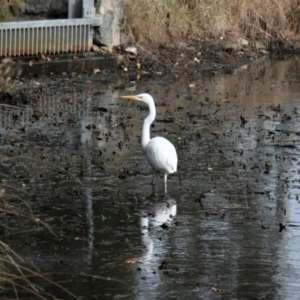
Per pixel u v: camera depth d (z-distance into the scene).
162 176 14.47
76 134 17.00
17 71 21.78
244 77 24.78
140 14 25.98
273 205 13.23
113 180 14.16
